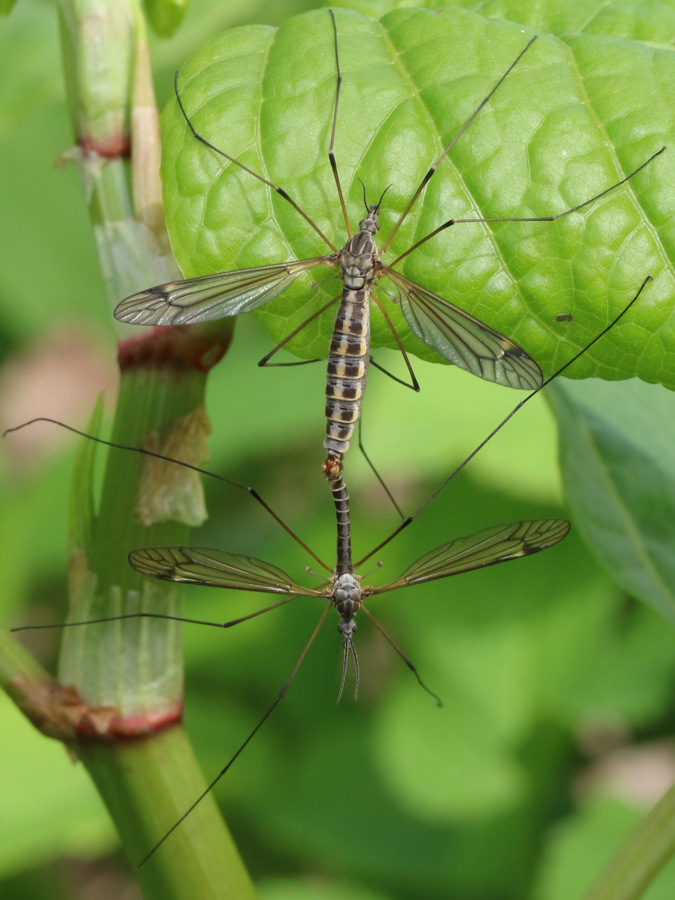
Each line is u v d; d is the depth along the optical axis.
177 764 0.20
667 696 0.30
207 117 0.20
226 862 0.20
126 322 0.20
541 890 0.28
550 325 0.20
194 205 0.20
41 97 0.24
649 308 0.20
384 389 0.29
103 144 0.20
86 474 0.21
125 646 0.20
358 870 0.30
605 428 0.23
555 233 0.20
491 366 0.20
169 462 0.21
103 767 0.20
